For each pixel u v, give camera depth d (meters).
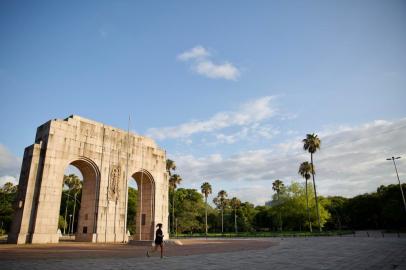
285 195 84.12
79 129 36.56
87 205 37.41
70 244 30.09
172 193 89.88
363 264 13.98
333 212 103.88
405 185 79.88
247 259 16.67
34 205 31.20
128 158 41.69
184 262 15.23
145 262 15.25
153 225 33.78
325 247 25.81
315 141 67.31
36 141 35.66
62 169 33.84
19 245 27.84
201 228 99.56
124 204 39.50
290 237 54.34
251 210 120.38
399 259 15.84
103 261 15.70
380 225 98.50
